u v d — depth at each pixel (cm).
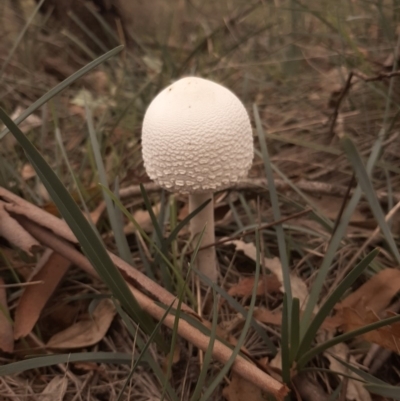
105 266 24
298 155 45
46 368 28
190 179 26
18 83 53
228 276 35
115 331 30
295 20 54
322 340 28
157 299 26
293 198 39
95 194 37
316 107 51
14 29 68
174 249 31
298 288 31
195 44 65
